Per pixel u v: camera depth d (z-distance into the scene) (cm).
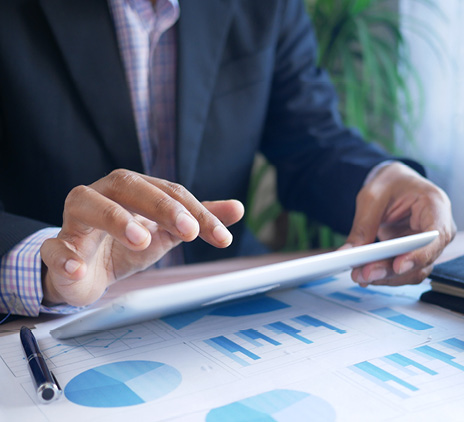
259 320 48
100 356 41
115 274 53
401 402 32
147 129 99
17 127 88
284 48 107
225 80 98
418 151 152
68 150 88
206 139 97
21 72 85
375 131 157
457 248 73
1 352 43
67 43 84
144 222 52
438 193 62
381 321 47
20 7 85
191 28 90
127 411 32
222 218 52
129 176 46
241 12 98
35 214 93
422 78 151
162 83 99
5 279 52
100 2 85
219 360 39
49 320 52
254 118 101
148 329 47
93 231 47
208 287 36
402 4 154
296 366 38
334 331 45
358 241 64
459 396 33
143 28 95
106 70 85
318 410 31
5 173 93
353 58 161
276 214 166
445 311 50
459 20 143
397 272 51
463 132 144
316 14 162
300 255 79
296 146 103
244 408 32
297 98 106
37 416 32
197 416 31
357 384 35
